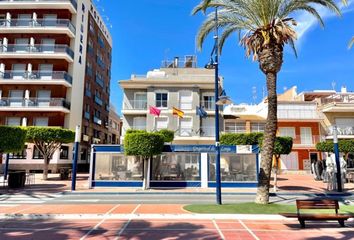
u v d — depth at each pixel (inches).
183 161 926.4
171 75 1624.0
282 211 466.0
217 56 590.9
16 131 792.3
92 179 876.6
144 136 801.6
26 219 434.0
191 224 392.8
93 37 1989.4
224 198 675.4
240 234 338.6
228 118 1628.9
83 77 1781.5
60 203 579.2
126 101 1515.7
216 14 586.2
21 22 1578.5
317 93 1897.1
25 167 1434.5
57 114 1521.9
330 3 539.2
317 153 1589.6
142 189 835.4
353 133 1593.3
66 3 1578.5
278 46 546.9
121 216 444.1
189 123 1483.8
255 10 543.2
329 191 789.9
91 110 1935.3
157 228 369.1
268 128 544.1
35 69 1569.9
